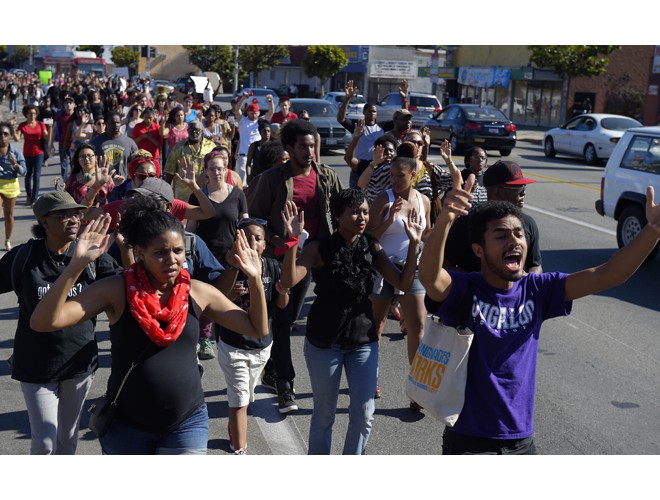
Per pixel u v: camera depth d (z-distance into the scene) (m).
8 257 4.50
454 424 3.58
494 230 3.54
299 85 64.81
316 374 4.72
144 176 7.00
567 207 16.48
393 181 6.25
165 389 3.52
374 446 5.53
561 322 8.70
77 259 3.38
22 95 53.06
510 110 48.47
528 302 3.64
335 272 4.67
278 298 5.90
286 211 4.77
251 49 61.34
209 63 60.91
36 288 4.39
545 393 6.61
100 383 6.67
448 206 3.49
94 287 3.48
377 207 6.23
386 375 6.98
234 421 5.27
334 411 4.80
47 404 4.42
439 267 3.54
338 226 4.85
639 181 11.84
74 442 4.61
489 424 3.56
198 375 3.67
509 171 5.26
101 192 8.23
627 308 9.31
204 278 4.91
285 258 4.73
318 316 4.70
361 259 4.75
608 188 12.46
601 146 24.81
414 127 31.67
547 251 12.42
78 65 68.19
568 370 7.19
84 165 8.22
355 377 4.71
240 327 3.70
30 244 4.48
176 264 3.46
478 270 5.11
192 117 18.27
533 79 44.78
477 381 3.57
